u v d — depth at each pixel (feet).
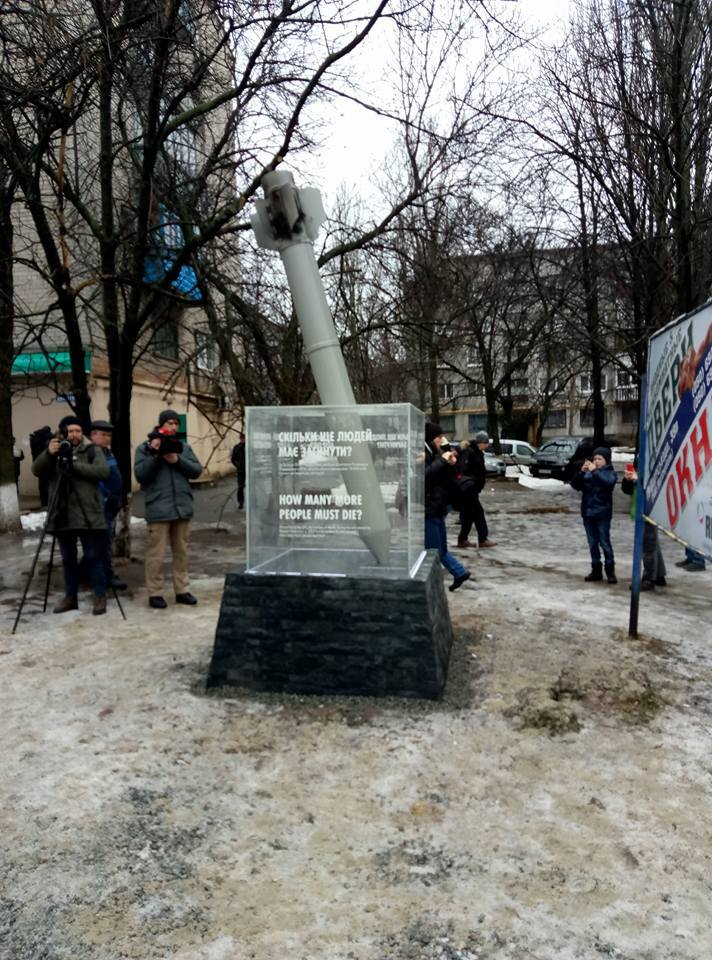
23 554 32.89
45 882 8.87
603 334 51.06
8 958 7.63
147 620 20.65
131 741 12.71
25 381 42.37
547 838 9.81
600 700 14.49
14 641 18.70
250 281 32.55
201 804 10.67
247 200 26.12
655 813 10.46
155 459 21.71
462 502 34.27
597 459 25.70
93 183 30.66
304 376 34.73
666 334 16.57
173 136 31.42
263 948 7.76
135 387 63.26
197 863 9.26
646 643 18.08
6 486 39.96
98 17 20.75
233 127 27.02
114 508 25.18
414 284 34.40
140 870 9.11
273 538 15.08
